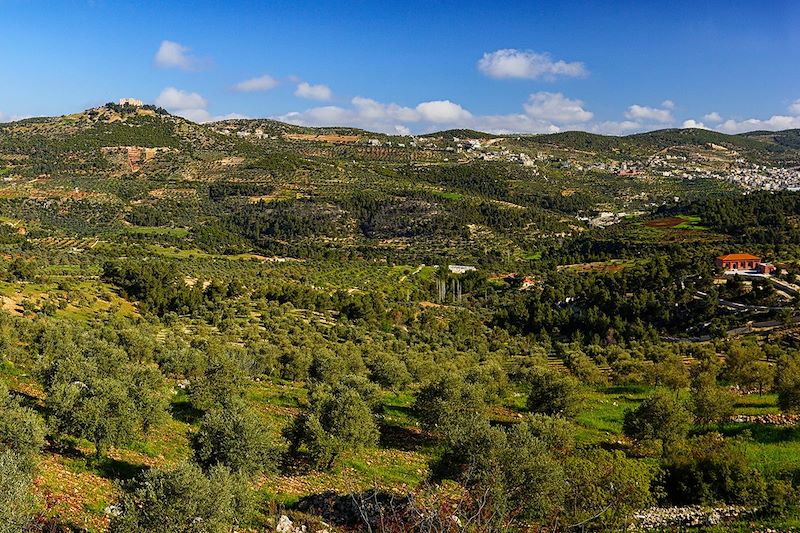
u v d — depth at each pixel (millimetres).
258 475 26766
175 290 114125
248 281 132125
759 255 135750
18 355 49188
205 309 106562
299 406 45344
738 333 91500
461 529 16141
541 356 83312
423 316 115000
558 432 31141
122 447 29828
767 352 71625
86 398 28016
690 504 26438
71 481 23828
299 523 22719
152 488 17734
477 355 82062
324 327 100062
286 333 88625
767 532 22406
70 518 20000
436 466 28516
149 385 37844
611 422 44156
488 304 140375
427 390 38875
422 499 24078
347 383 42062
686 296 108812
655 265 126875
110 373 41969
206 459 25891
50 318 71625
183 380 51406
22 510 16938
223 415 27828
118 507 19969
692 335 97250
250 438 26219
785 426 40125
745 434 38125
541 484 21984
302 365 58000
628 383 61406
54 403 27734
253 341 75312
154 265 125875
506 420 44750
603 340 100562
